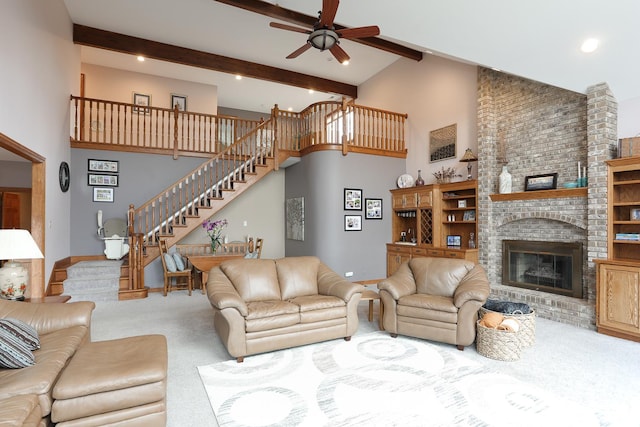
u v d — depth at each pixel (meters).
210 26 6.57
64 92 6.04
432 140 6.95
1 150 4.55
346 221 6.97
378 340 3.79
